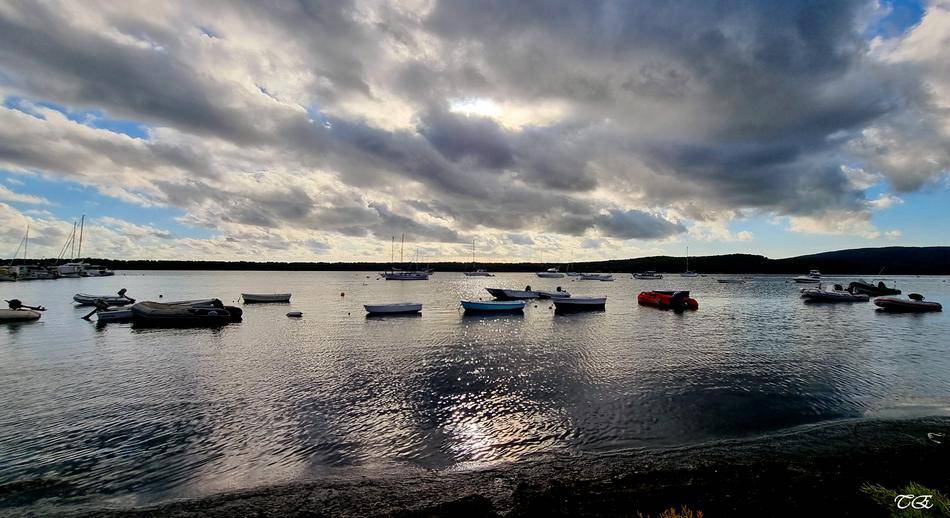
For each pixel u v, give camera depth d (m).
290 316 43.81
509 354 24.67
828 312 49.53
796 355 24.34
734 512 8.59
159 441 12.74
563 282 145.00
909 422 13.62
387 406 15.58
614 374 19.97
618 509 8.80
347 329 35.22
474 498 9.33
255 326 36.84
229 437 13.02
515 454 11.87
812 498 9.07
